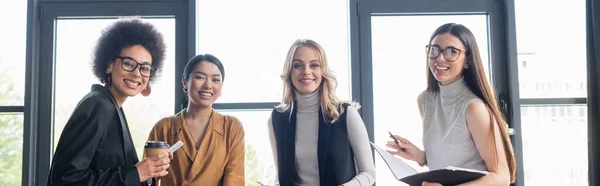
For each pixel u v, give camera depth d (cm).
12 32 301
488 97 184
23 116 296
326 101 211
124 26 169
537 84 311
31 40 296
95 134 151
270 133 224
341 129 208
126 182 155
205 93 223
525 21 314
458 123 185
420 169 307
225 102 303
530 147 310
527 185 309
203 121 228
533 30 314
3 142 296
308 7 312
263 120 306
